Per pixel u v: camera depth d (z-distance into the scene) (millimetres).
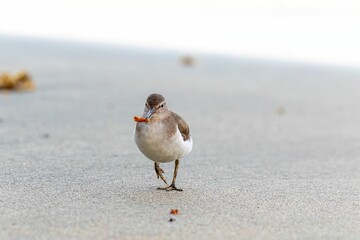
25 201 7523
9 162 9578
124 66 23891
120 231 6531
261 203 7922
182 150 8047
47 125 12781
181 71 23562
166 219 7016
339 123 15141
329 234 6730
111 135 12195
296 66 26562
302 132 13844
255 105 17188
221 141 12445
